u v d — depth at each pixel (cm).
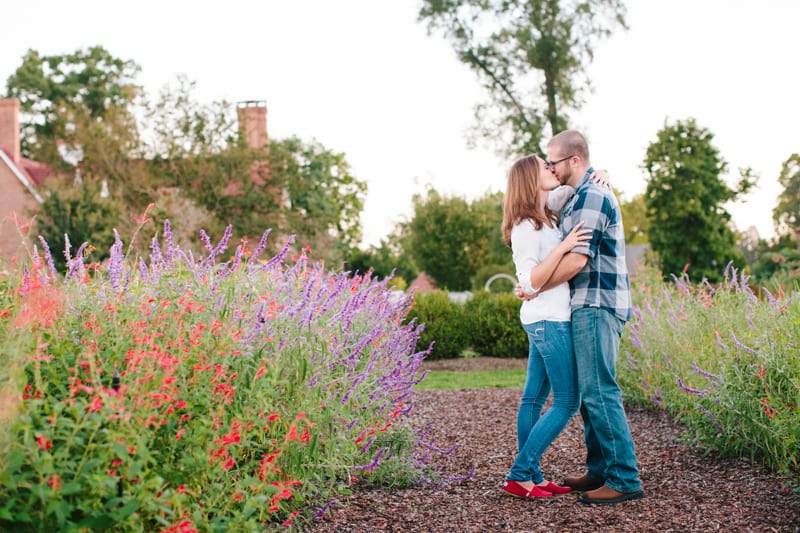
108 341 253
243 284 307
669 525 301
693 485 358
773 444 370
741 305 505
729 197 2372
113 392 210
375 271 4119
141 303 265
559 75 2417
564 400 349
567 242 334
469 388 773
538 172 359
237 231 2550
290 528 278
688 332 520
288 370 290
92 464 199
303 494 291
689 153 2381
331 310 343
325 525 298
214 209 2553
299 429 276
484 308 1349
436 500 341
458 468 412
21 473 197
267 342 284
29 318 225
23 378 207
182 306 264
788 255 2058
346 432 313
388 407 369
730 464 390
